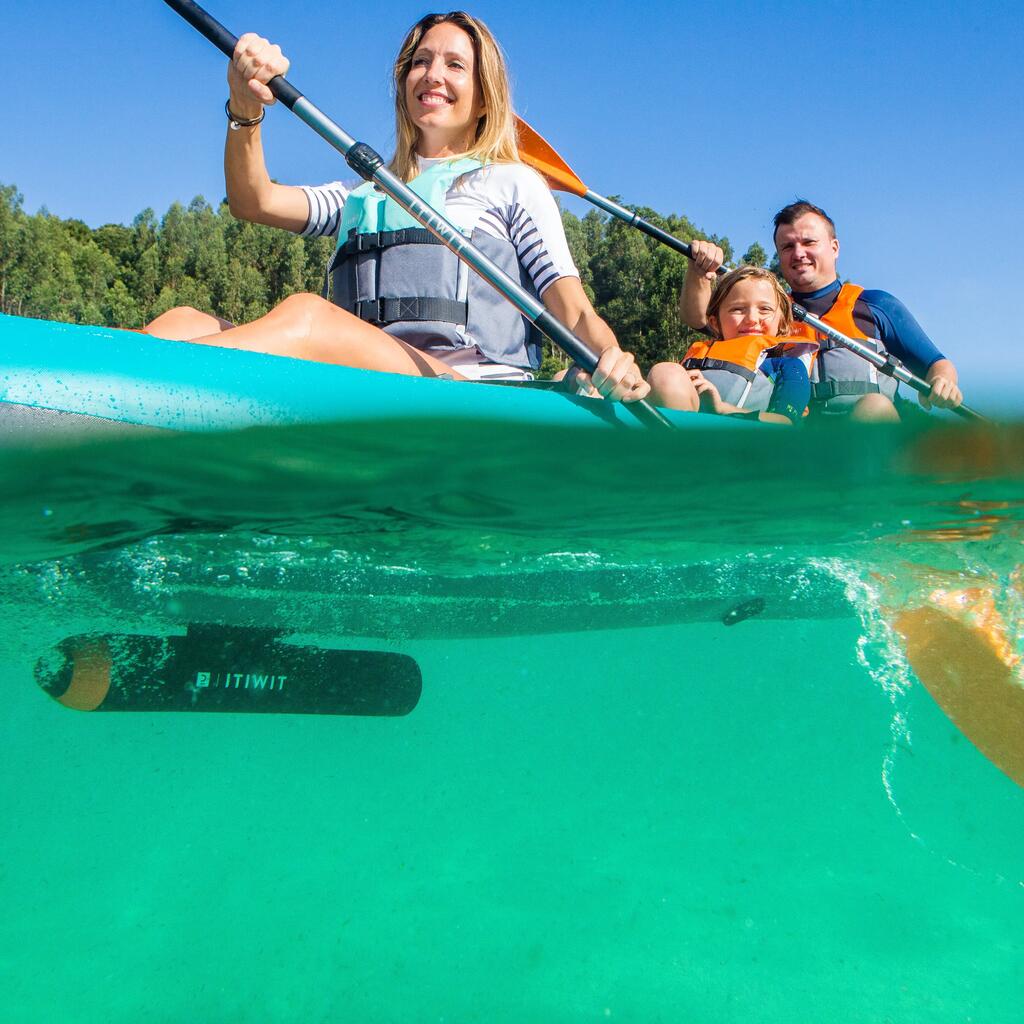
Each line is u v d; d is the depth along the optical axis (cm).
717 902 294
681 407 284
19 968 231
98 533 203
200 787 333
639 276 5828
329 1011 215
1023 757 304
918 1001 233
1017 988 241
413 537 229
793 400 363
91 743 308
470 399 194
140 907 269
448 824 353
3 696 283
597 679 388
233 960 238
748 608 311
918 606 296
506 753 424
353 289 284
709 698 422
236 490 188
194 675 261
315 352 219
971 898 303
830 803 397
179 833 322
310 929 259
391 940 254
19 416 163
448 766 407
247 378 183
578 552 256
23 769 310
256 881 290
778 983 238
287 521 209
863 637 332
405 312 270
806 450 204
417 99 295
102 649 254
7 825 318
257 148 280
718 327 422
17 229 7244
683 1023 217
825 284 455
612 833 355
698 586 288
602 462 200
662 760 446
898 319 431
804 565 284
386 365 230
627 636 338
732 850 343
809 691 399
